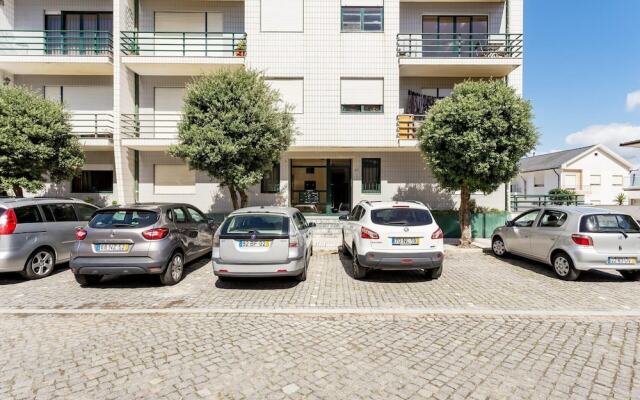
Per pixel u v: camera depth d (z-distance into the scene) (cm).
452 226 1262
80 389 292
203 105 970
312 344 383
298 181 1416
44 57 1223
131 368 328
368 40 1264
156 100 1383
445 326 438
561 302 532
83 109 1389
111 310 489
